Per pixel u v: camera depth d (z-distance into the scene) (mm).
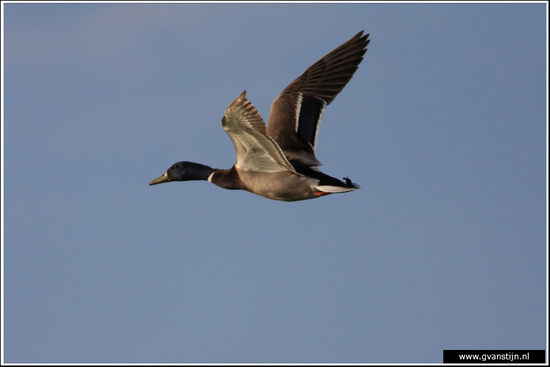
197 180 14781
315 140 14406
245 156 12797
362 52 14781
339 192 12742
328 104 14648
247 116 11055
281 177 12992
